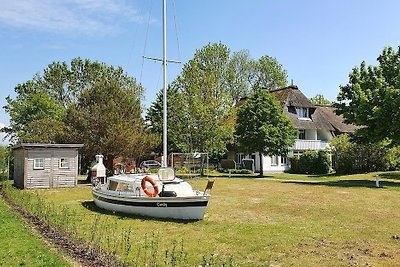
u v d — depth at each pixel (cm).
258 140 3738
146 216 1559
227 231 1281
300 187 2595
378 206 1795
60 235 1169
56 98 6075
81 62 6197
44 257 918
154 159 5478
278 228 1325
